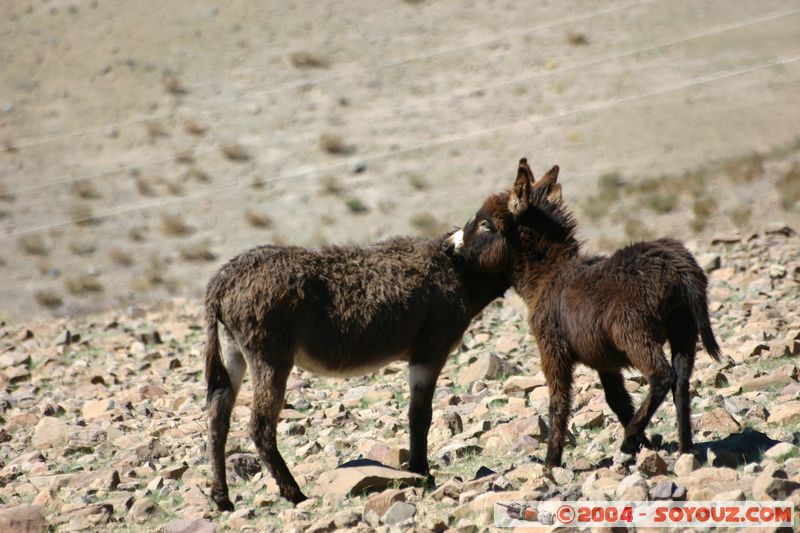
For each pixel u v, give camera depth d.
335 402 33.88
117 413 34.09
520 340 41.69
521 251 24.67
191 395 36.41
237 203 98.81
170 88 127.50
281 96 125.12
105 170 108.75
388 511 20.08
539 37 135.50
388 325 23.19
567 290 22.92
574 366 23.66
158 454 28.47
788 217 69.56
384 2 150.12
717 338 36.88
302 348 22.50
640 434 21.22
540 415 27.95
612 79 121.25
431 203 95.19
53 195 102.94
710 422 24.84
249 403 34.16
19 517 21.89
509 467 23.91
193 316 55.41
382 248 24.39
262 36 141.62
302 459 27.23
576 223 24.84
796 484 18.20
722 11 136.12
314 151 110.12
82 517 22.39
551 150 106.06
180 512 22.62
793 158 86.06
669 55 125.94
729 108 110.50
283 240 88.81
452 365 38.62
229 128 117.50
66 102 125.81
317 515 21.16
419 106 120.25
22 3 150.88
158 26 144.50
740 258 52.94
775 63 120.12
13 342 51.97
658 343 21.03
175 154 111.94
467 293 25.53
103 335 52.06
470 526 18.89
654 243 22.02
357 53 135.62
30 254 88.88
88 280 80.38
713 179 85.06
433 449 26.89
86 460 29.16
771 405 26.78
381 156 107.56
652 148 103.81
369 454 25.47
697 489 18.83
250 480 25.73
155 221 95.81
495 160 104.88
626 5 141.88
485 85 124.00
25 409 36.34
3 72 133.00
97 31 143.12
